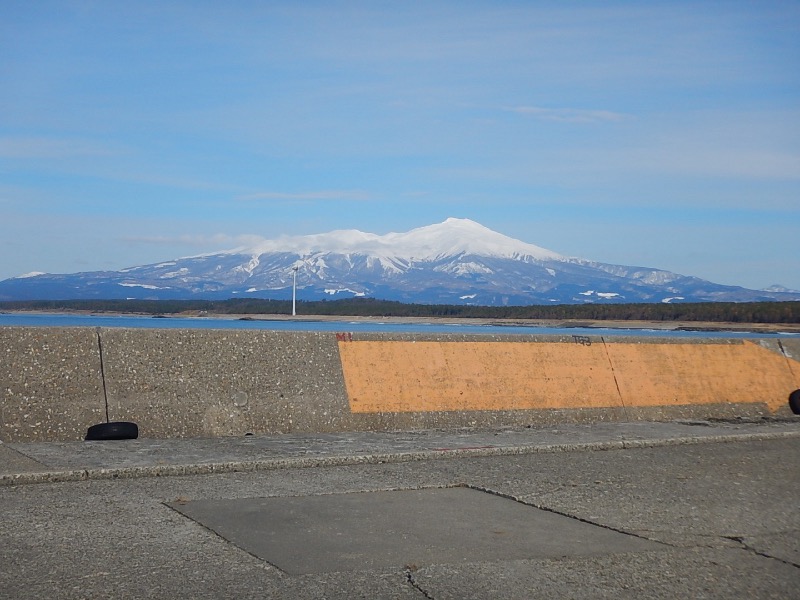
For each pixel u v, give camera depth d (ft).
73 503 19.88
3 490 21.07
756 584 15.83
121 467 23.07
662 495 22.49
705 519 20.21
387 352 33.30
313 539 17.54
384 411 32.24
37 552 16.10
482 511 20.25
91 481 22.35
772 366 40.09
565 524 19.36
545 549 17.40
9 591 14.02
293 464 24.99
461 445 28.32
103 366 28.68
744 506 21.57
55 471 22.30
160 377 29.37
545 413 34.63
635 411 36.45
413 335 33.99
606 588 15.28
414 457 26.58
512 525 19.10
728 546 18.15
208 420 29.63
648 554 17.37
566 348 36.40
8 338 27.66
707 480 24.59
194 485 22.24
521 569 16.10
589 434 31.45
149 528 17.90
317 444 27.94
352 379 32.27
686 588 15.46
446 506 20.65
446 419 32.96
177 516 18.95
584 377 36.09
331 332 32.76
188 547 16.70
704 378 38.42
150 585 14.55
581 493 22.40
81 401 28.04
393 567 15.93
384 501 20.99
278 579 15.06
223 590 14.43
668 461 27.45
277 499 20.89
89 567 15.34
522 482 23.53
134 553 16.22
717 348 39.55
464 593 14.73
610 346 37.40
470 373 34.17
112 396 28.50
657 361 37.96
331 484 22.79
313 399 31.32
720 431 32.89
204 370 30.07
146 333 29.60
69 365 28.19
